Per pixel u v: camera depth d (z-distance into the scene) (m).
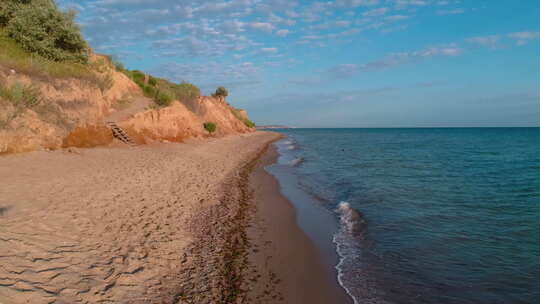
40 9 15.15
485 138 65.06
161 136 20.55
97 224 6.16
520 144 44.78
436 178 15.55
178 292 4.48
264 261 5.92
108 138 15.86
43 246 4.71
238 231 7.36
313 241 7.07
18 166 8.98
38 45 14.75
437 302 4.69
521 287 5.07
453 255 6.33
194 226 7.24
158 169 12.30
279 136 70.25
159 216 7.39
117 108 19.02
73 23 16.50
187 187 10.63
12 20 14.36
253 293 4.77
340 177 15.77
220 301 4.42
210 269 5.32
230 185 12.28
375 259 6.17
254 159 22.42
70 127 13.11
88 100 15.03
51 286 3.76
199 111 33.84
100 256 4.93
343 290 5.01
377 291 5.01
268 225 8.03
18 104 10.64
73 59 16.56
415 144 45.22
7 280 3.54
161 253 5.55
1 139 9.55
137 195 8.59
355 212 9.30
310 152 31.20
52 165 9.80
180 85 35.22
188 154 18.03
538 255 6.28
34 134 10.97
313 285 5.13
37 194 7.05
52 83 12.99
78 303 3.62
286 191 12.33
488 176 16.28
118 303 3.88
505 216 8.96
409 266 5.87
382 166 20.19
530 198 11.20
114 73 20.81
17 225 5.23
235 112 64.25
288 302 4.60
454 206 10.07
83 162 11.04
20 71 11.73
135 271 4.73
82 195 7.63
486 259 6.13
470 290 5.01
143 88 24.53
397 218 8.77
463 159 24.83
